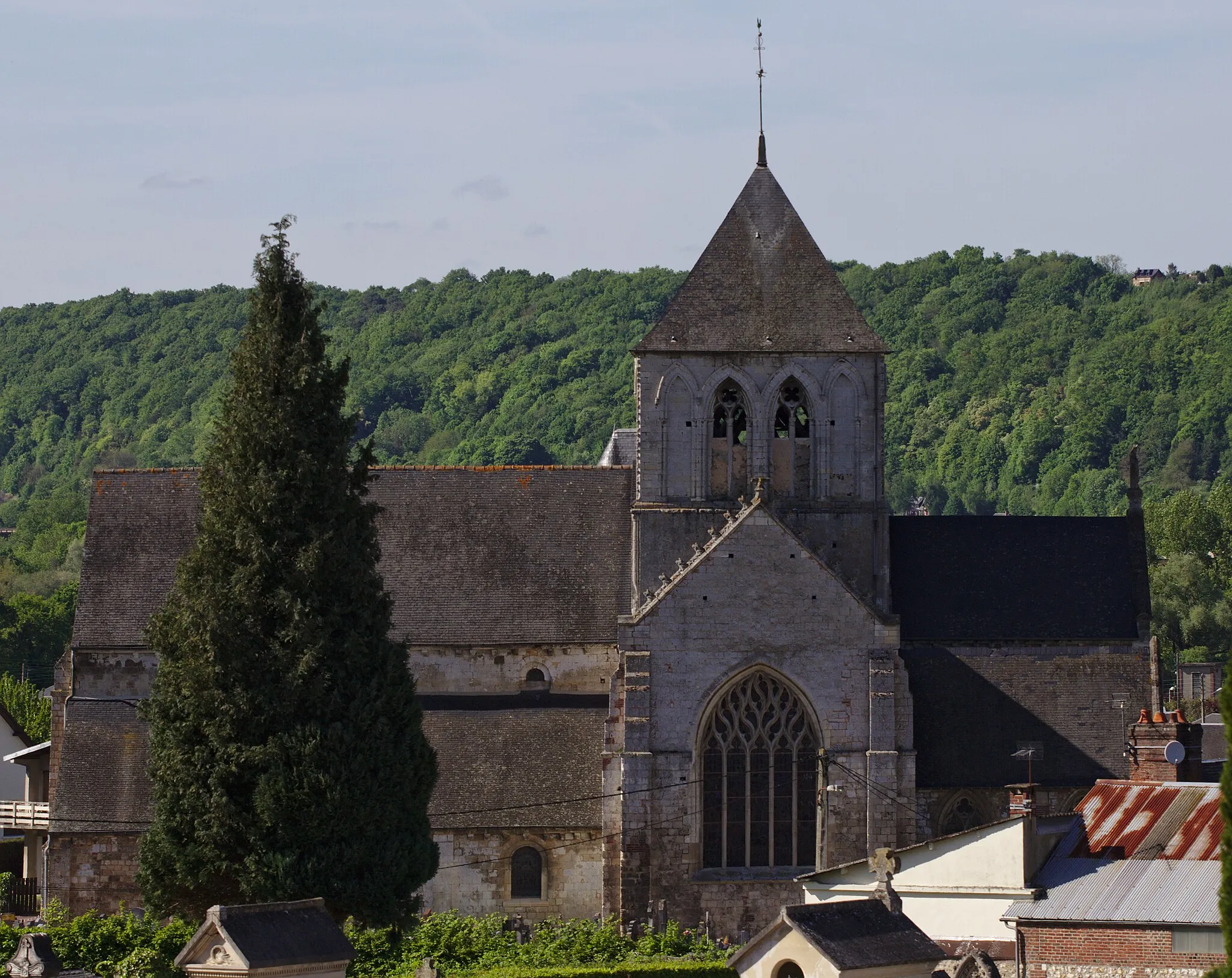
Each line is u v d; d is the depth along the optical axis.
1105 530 147.62
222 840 112.50
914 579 145.38
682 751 135.75
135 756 140.88
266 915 87.31
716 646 136.50
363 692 114.38
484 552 148.25
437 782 132.75
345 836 113.00
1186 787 105.31
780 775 136.88
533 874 137.75
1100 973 97.81
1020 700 141.62
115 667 145.38
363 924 114.88
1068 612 144.50
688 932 127.00
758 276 142.62
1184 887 98.44
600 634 145.00
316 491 115.75
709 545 137.12
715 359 141.12
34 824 157.50
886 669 136.62
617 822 136.12
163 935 110.38
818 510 141.38
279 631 114.19
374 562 118.31
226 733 112.75
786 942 93.25
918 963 93.56
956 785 138.38
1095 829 105.00
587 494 150.12
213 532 115.56
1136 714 141.50
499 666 145.12
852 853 135.88
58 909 125.38
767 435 141.12
